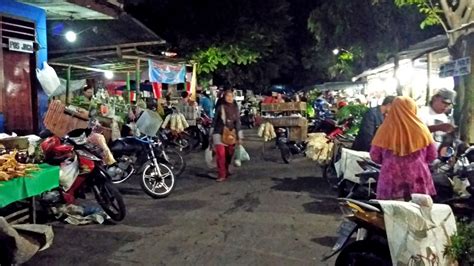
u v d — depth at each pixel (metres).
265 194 10.01
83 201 9.12
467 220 5.26
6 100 9.75
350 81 31.06
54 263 6.02
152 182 9.91
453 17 8.89
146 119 10.26
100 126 9.34
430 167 6.68
